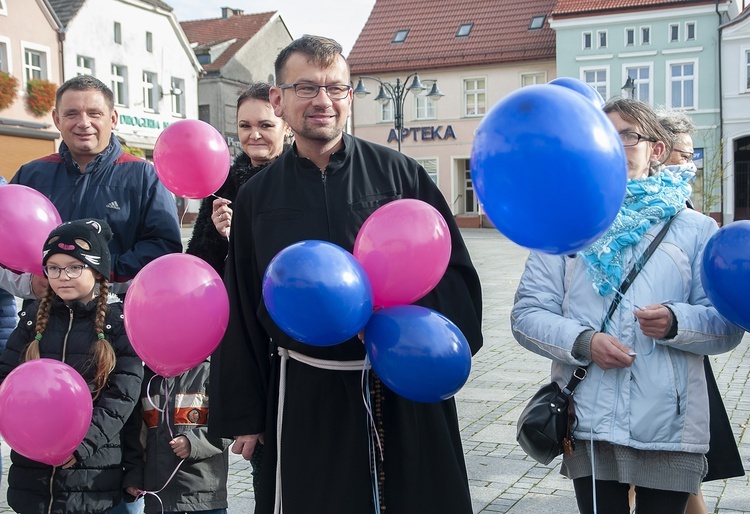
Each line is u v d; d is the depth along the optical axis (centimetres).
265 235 294
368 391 276
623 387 274
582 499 288
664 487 272
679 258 279
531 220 212
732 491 440
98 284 338
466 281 302
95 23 3100
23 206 347
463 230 3547
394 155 303
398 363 249
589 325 282
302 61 278
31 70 2841
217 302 278
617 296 279
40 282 372
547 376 737
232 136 3981
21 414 285
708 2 3225
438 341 249
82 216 389
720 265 249
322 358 281
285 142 405
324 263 238
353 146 299
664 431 270
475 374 751
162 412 329
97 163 395
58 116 389
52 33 2906
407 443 279
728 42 3225
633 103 292
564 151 202
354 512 272
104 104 389
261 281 295
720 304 253
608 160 207
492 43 3700
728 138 3256
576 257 289
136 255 381
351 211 290
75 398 293
